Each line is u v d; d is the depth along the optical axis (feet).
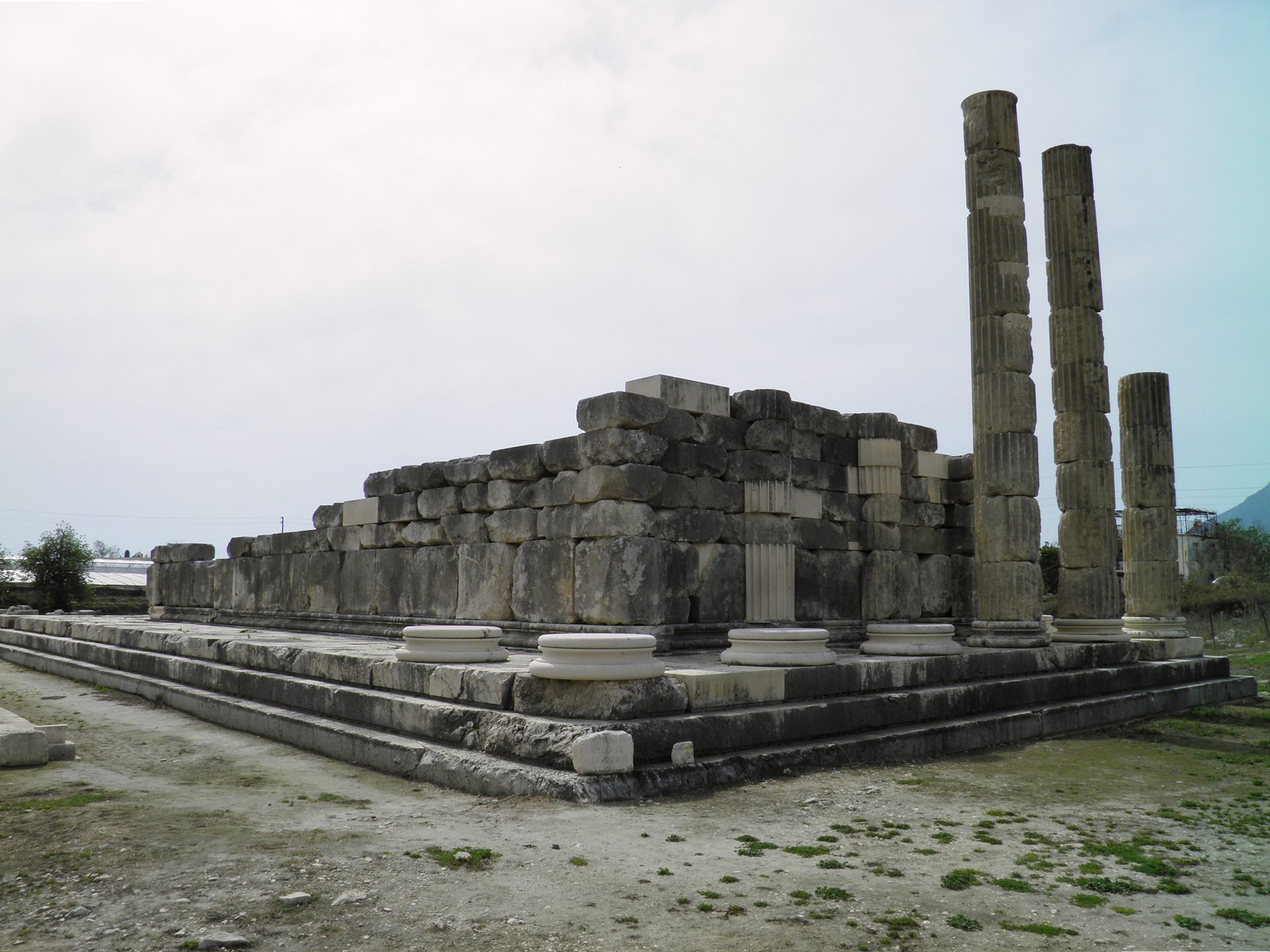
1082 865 20.38
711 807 25.12
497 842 21.38
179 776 29.86
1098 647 49.42
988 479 48.34
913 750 33.88
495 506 51.75
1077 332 55.21
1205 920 17.16
